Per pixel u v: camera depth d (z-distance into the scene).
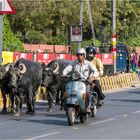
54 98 20.31
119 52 45.00
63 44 58.38
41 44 56.59
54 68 20.06
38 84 19.42
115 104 22.53
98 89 17.78
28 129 15.20
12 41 44.47
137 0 71.31
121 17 67.81
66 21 56.69
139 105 22.20
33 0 53.44
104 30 54.88
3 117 18.12
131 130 14.99
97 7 60.81
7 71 18.22
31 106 18.81
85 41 59.56
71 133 14.41
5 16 44.28
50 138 13.54
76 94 15.75
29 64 18.73
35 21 54.91
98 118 17.78
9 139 13.38
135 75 37.16
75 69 16.44
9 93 19.02
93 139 13.38
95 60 18.67
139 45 68.25
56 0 55.41
